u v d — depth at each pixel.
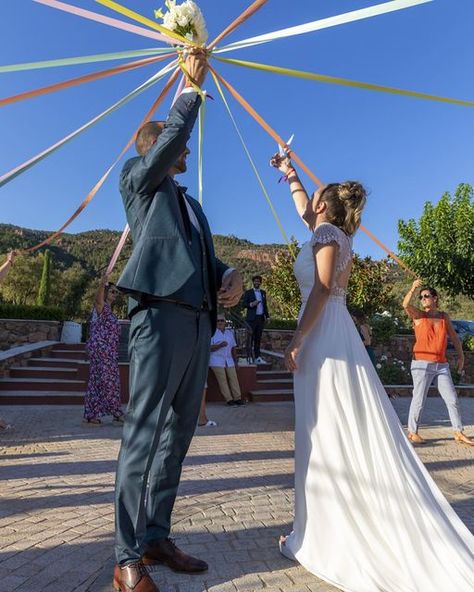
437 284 18.53
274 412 9.09
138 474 2.32
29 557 2.77
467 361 16.84
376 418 2.60
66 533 3.13
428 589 2.28
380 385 2.76
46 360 11.24
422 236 18.47
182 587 2.42
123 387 9.86
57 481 4.32
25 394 9.47
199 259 2.57
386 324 14.98
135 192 2.46
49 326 14.30
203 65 2.32
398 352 16.48
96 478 4.45
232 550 2.89
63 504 3.71
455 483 4.67
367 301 15.73
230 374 9.81
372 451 2.55
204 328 2.57
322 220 2.92
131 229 2.56
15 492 3.99
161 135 2.29
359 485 2.52
